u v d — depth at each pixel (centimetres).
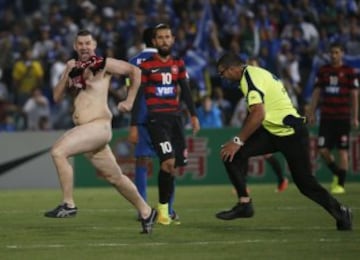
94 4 6719
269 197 4084
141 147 3134
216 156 5069
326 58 6069
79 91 2616
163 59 2986
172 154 2958
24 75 5909
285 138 2681
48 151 4947
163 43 2970
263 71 2691
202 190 4600
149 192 4506
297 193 4291
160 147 2953
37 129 5684
